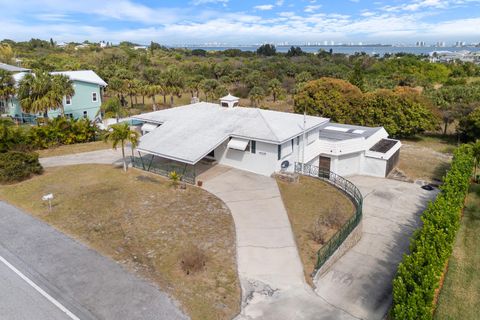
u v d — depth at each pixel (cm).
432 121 4503
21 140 3569
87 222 2116
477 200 2605
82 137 4000
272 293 1506
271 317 1364
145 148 2908
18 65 7456
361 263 1794
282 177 2758
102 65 9750
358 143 3272
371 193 2833
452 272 1728
